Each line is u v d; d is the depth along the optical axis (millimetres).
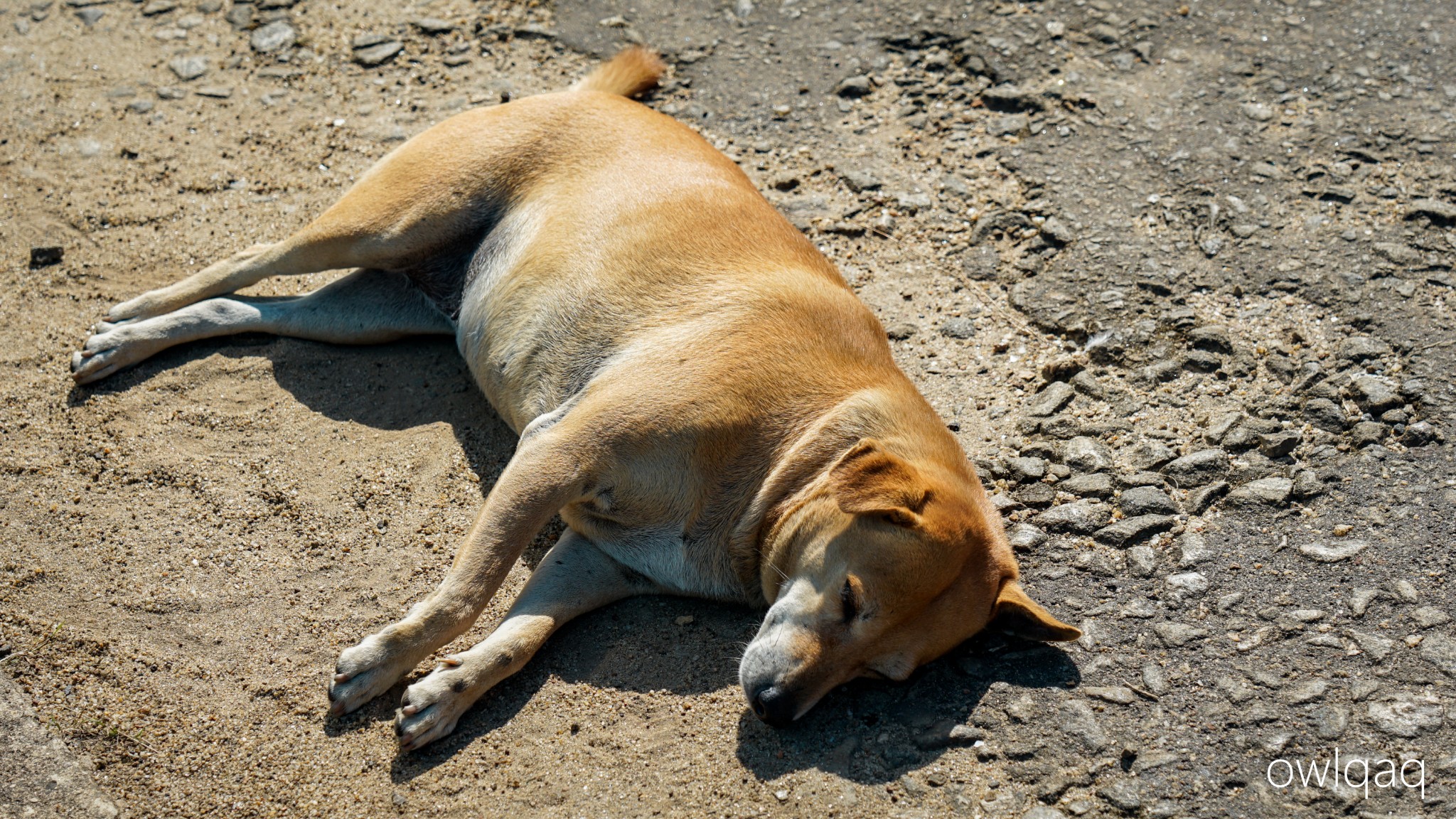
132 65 3389
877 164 3234
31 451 2859
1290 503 2826
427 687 2631
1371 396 2916
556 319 2832
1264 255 3092
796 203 3182
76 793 2604
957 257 3113
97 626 2709
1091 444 2891
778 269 2832
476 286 2934
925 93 3330
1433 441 2875
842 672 2641
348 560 2775
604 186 2895
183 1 3508
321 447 2877
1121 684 2680
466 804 2596
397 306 2994
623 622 2744
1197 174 3199
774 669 2627
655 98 3332
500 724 2652
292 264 2973
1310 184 3184
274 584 2752
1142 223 3143
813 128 3287
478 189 2928
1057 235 3121
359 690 2645
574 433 2709
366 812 2594
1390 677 2680
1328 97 3312
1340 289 3045
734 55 3396
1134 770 2617
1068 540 2809
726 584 2754
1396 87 3328
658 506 2730
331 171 3221
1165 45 3400
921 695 2676
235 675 2682
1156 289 3055
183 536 2787
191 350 2975
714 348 2752
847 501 2623
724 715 2658
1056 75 3344
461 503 2830
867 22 3436
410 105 3322
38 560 2762
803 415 2738
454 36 3434
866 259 3113
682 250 2834
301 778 2615
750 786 2607
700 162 2922
